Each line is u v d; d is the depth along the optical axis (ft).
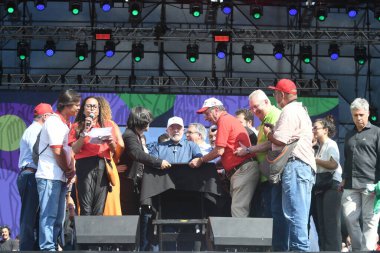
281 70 71.56
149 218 27.86
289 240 25.54
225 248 23.52
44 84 64.44
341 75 71.77
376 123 68.69
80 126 26.45
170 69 70.90
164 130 60.90
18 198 58.70
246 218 23.70
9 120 60.44
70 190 29.53
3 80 67.41
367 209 27.89
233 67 71.36
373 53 71.77
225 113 27.53
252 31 63.36
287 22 71.82
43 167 25.22
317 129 28.76
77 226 23.27
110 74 70.38
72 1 64.80
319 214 28.35
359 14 71.87
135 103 61.46
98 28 61.67
